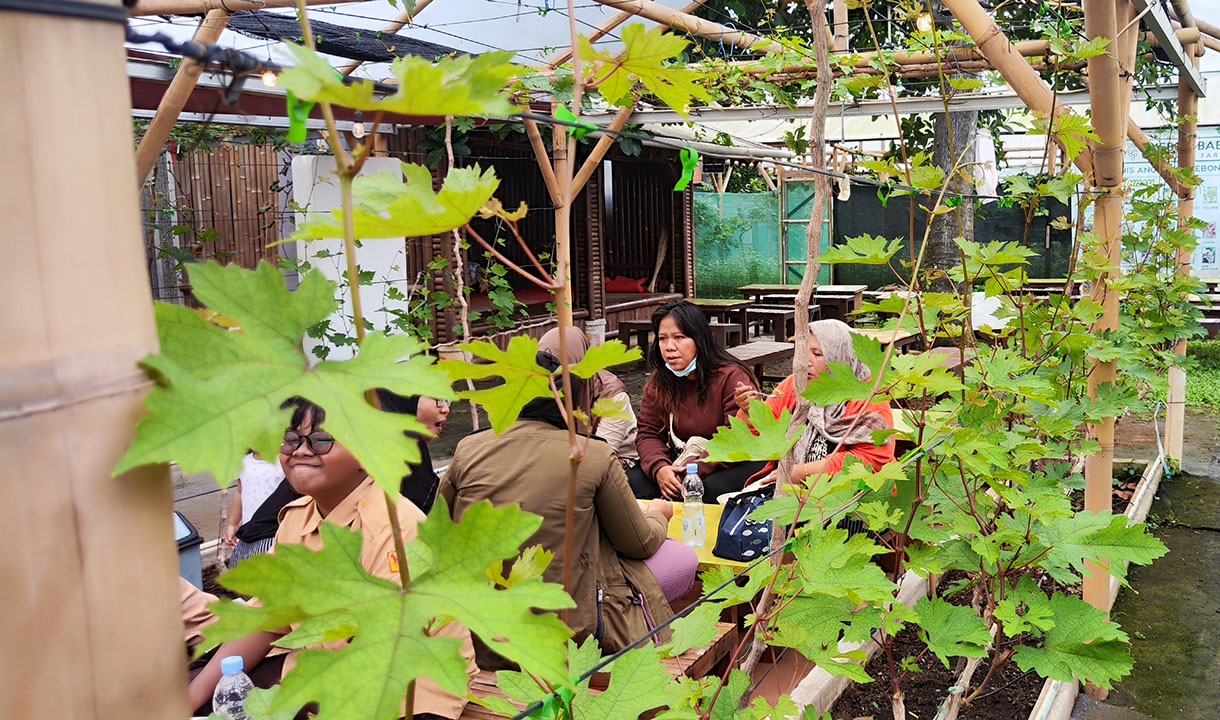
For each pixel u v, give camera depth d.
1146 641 4.61
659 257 15.62
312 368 0.63
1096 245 3.80
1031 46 5.40
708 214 18.70
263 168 8.52
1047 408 3.54
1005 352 2.81
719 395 4.94
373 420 0.60
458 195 0.73
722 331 12.90
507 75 0.62
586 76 1.08
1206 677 4.22
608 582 3.07
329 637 0.85
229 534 4.67
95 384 0.56
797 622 1.97
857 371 4.04
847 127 11.14
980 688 2.96
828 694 3.36
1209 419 9.51
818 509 1.93
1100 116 3.55
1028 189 3.33
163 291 6.68
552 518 2.85
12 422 0.53
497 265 8.44
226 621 0.64
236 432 0.56
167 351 0.60
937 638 2.50
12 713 0.54
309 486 2.57
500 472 2.88
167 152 6.48
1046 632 2.66
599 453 2.94
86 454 0.56
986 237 16.84
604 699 1.31
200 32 4.20
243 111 5.38
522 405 0.99
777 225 18.52
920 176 2.59
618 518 3.03
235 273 0.64
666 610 3.22
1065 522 2.71
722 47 6.08
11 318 0.53
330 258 6.84
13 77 0.53
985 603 3.27
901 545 2.51
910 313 2.41
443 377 0.65
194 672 2.88
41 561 0.54
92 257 0.56
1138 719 3.87
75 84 0.55
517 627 0.68
